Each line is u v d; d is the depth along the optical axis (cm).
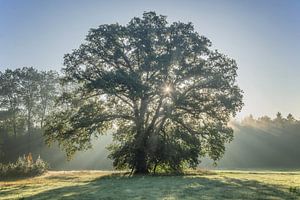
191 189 2091
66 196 1883
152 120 3872
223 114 3959
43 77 8175
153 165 3884
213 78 3841
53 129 3981
